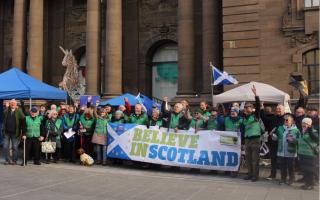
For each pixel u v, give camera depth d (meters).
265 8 22.31
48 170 13.93
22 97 17.48
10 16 36.38
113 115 16.38
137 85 31.00
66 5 34.34
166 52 31.41
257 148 12.68
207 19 25.50
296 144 11.97
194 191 10.68
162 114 15.84
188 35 26.12
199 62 27.53
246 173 14.18
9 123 15.35
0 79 17.88
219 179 12.83
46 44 34.38
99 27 29.02
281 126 12.34
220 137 13.64
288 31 21.91
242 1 22.64
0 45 36.22
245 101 16.84
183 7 26.31
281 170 12.23
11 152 16.66
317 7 21.41
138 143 14.80
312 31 21.47
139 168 14.98
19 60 31.53
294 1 21.92
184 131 14.18
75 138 16.66
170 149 14.27
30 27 30.80
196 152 13.91
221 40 25.73
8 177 12.28
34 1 30.88
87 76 28.56
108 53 27.67
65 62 28.58
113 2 27.83
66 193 10.06
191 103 24.83
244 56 22.47
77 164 15.84
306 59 21.89
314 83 21.66
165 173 13.88
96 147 15.96
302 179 12.47
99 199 9.47
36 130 15.46
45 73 34.06
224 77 18.28
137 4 31.39
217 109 16.25
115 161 16.03
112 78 27.45
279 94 15.90
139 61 31.22
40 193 9.99
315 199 9.95
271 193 10.68
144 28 31.20
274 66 22.03
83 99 22.64
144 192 10.39
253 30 22.41
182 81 26.06
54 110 16.62
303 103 16.00
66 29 34.25
